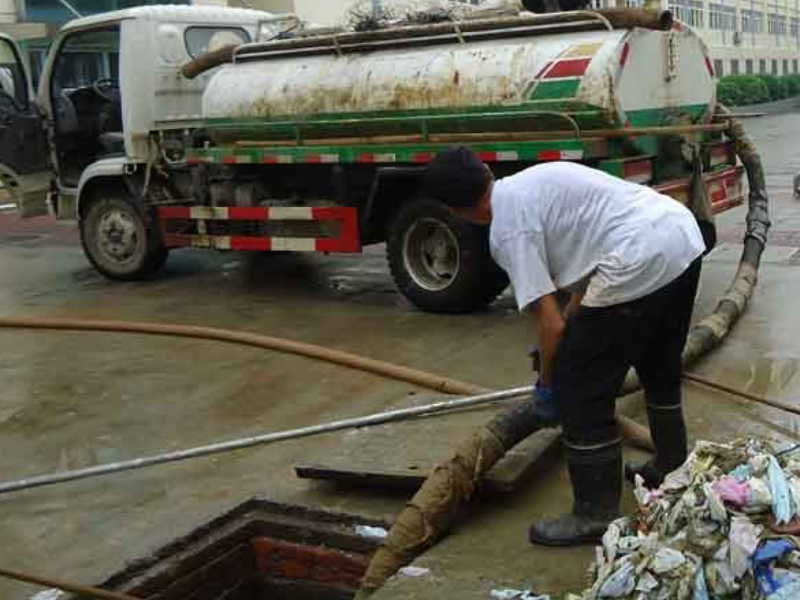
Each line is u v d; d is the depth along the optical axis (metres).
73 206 9.88
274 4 21.98
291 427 5.34
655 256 3.35
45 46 17.08
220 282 9.41
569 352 3.48
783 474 3.02
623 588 2.94
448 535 3.88
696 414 5.04
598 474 3.62
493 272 7.60
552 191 3.40
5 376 6.64
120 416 5.72
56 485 4.75
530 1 8.37
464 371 6.15
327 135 7.97
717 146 8.09
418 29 7.54
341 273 9.62
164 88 9.15
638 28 6.94
